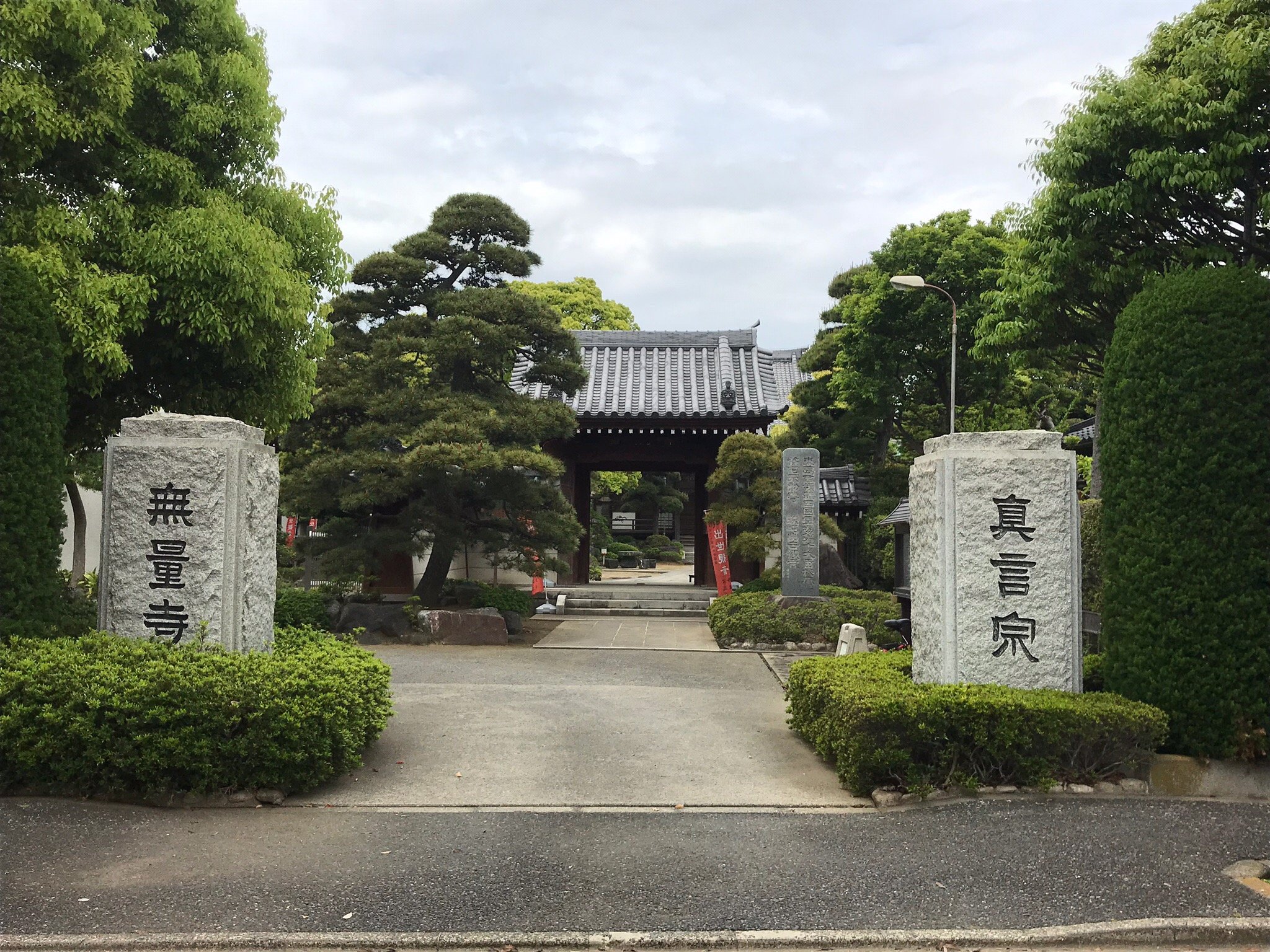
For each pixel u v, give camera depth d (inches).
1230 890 192.4
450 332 634.2
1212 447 270.1
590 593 863.7
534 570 655.8
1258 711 259.9
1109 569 286.0
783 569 673.0
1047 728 255.1
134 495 283.4
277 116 446.9
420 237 675.4
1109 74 469.4
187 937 167.5
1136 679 272.5
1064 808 245.3
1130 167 440.1
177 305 385.4
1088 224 467.5
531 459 611.5
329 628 642.2
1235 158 418.9
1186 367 272.7
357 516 698.2
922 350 871.1
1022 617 284.5
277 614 635.5
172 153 405.1
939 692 262.1
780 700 415.5
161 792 242.2
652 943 169.3
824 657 346.9
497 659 546.0
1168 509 272.1
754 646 613.0
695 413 868.6
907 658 343.0
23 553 273.1
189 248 382.3
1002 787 259.6
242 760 245.6
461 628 617.6
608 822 236.8
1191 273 281.0
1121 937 173.0
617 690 425.4
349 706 259.9
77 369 362.6
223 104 425.7
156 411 300.5
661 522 1717.5
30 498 274.4
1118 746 259.8
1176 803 250.5
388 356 644.7
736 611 654.5
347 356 685.3
